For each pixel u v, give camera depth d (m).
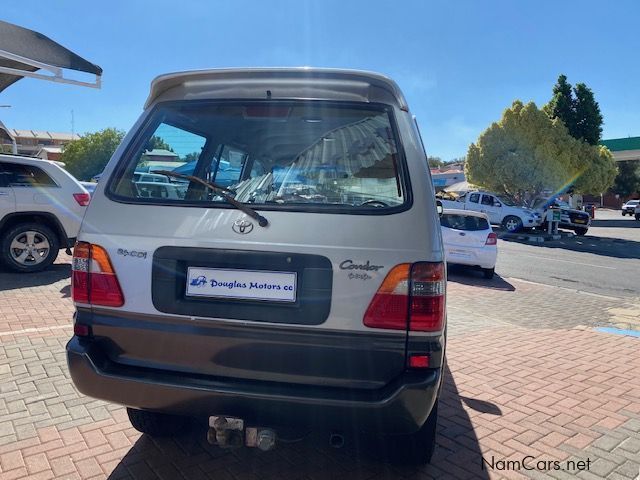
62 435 3.36
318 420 2.32
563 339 6.09
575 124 28.11
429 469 3.12
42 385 4.09
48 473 2.94
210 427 2.55
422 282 2.30
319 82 2.71
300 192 2.58
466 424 3.73
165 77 2.82
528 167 26.34
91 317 2.57
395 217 2.36
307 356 2.35
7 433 3.36
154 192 2.63
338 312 2.31
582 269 13.40
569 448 3.42
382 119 2.61
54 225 8.38
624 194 63.22
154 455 3.16
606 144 38.25
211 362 2.44
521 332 6.40
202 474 2.98
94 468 3.01
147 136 2.79
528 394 4.32
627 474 3.13
